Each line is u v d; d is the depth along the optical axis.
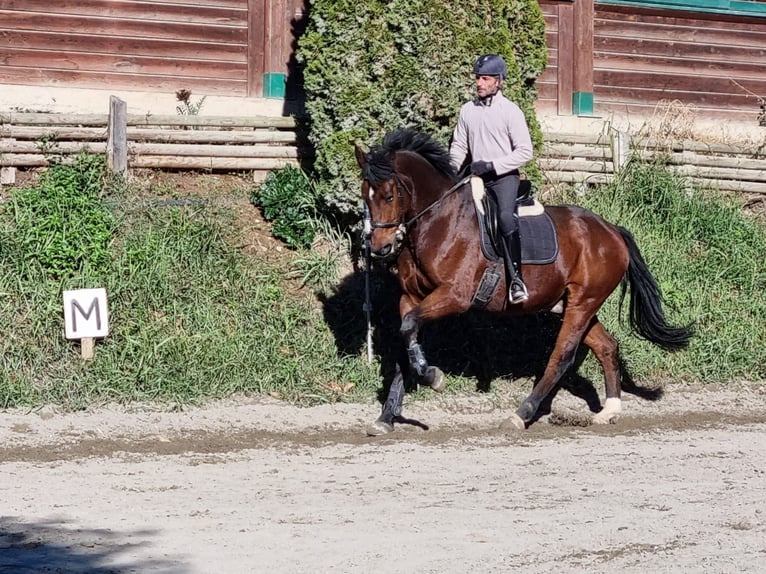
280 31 14.95
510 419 10.12
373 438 9.71
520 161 9.58
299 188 12.49
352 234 12.38
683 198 14.09
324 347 11.33
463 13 11.70
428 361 11.52
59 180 11.93
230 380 10.72
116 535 6.54
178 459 8.71
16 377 10.33
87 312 10.52
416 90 11.54
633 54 16.64
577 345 10.33
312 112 11.98
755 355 12.45
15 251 11.18
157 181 12.76
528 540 6.55
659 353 12.19
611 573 6.00
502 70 9.65
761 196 15.03
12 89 14.05
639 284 10.74
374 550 6.30
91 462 8.55
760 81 17.31
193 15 14.72
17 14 14.09
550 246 10.05
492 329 11.90
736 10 17.00
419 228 9.48
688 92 16.95
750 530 6.83
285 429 10.01
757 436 9.98
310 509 7.16
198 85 14.77
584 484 7.95
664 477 8.21
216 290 11.49
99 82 14.43
